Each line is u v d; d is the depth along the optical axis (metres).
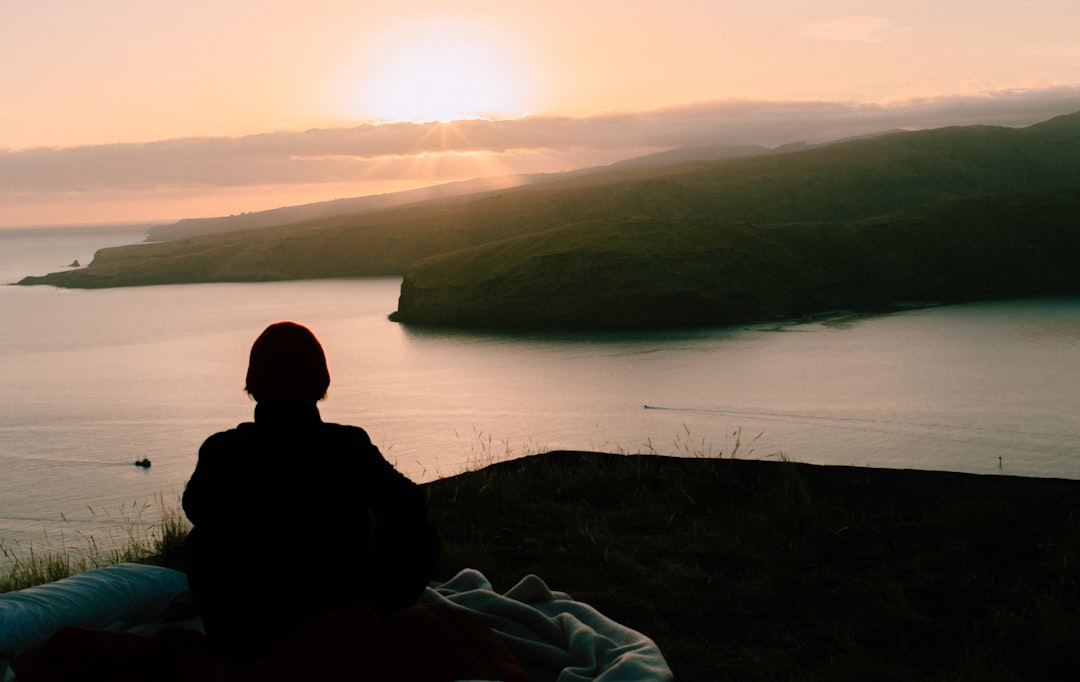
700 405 159.50
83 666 2.91
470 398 173.62
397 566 2.87
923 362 194.38
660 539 6.03
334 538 2.79
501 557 5.75
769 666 4.00
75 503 103.69
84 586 3.73
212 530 2.81
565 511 6.70
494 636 3.05
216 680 2.65
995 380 174.25
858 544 5.81
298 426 2.87
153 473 122.62
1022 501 6.72
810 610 4.69
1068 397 157.62
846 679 3.84
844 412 150.50
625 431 139.25
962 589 4.93
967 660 3.94
